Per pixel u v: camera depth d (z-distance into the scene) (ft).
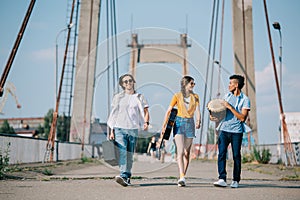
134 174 29.89
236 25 87.71
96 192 17.63
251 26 87.51
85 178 25.84
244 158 60.13
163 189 18.84
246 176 31.68
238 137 20.11
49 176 30.48
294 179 27.07
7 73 35.60
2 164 27.91
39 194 16.93
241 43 87.20
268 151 58.39
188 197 16.19
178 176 28.40
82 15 83.82
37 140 53.52
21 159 46.50
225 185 19.93
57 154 61.67
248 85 85.71
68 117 94.79
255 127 83.66
